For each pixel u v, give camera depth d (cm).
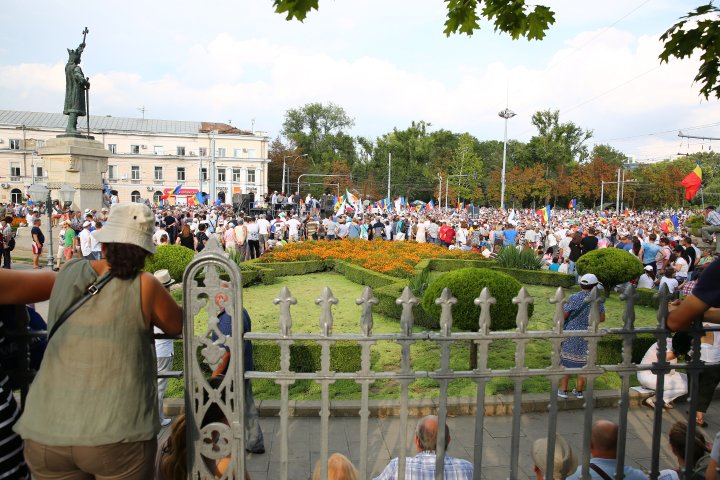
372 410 579
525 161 8012
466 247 2214
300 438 530
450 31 495
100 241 237
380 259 1628
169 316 253
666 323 307
